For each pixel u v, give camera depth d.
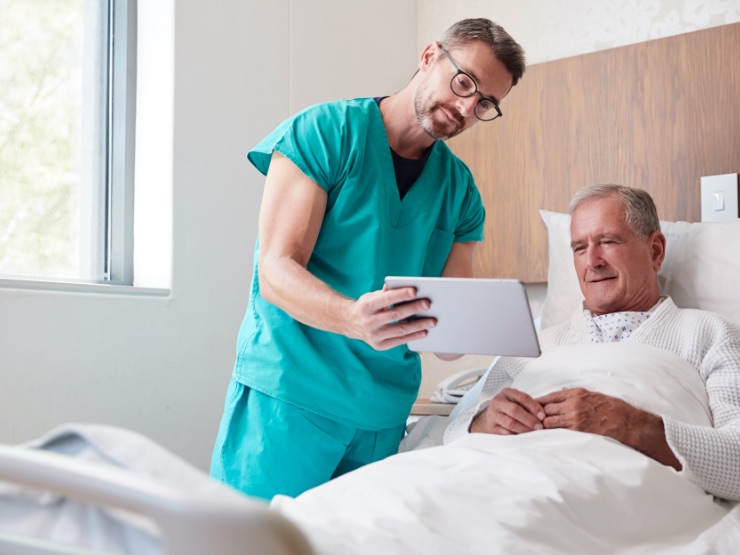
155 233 2.28
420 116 1.63
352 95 2.82
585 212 1.80
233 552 0.48
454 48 1.60
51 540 0.63
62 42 2.22
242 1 2.44
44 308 1.90
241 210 2.42
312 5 2.67
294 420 1.57
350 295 1.62
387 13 2.95
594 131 2.47
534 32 2.70
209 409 2.30
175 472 0.61
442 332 1.30
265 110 2.51
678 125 2.33
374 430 1.67
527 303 1.15
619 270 1.75
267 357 1.59
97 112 2.31
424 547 0.92
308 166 1.57
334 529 0.94
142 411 2.12
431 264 1.82
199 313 2.29
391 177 1.69
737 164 2.23
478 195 1.91
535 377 1.60
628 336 1.72
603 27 2.55
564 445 1.30
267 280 1.47
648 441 1.37
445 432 1.65
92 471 0.53
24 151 2.12
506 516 1.01
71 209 2.23
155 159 2.29
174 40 2.25
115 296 2.06
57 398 1.93
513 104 2.63
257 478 1.56
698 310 1.71
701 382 1.58
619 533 1.13
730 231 2.03
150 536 0.59
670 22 2.42
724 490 1.34
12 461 0.56
